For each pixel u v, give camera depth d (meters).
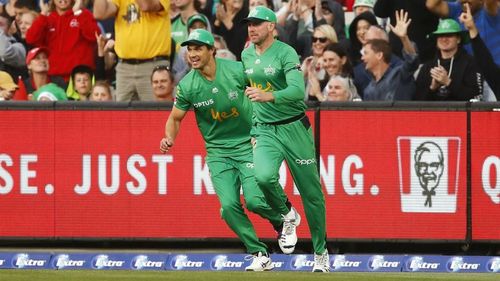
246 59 23.69
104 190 29.95
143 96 35.06
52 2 37.56
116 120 29.80
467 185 28.97
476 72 33.41
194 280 19.62
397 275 24.22
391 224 29.19
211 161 24.59
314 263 25.27
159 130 29.67
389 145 29.06
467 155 28.95
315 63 34.72
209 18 37.94
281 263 27.81
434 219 29.11
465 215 29.02
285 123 23.77
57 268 27.95
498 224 28.92
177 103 24.34
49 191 30.08
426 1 35.25
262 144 23.75
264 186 23.30
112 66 37.62
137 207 29.83
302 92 22.19
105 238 29.98
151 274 22.22
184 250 30.52
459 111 28.91
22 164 30.09
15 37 38.81
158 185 29.77
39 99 34.94
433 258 27.66
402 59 34.91
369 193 29.20
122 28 35.03
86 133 29.91
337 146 29.19
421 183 29.09
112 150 29.84
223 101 23.83
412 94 34.16
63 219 30.09
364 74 34.72
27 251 29.23
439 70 33.28
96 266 27.94
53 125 29.98
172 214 29.75
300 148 23.94
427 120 29.02
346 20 39.16
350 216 29.27
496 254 29.50
